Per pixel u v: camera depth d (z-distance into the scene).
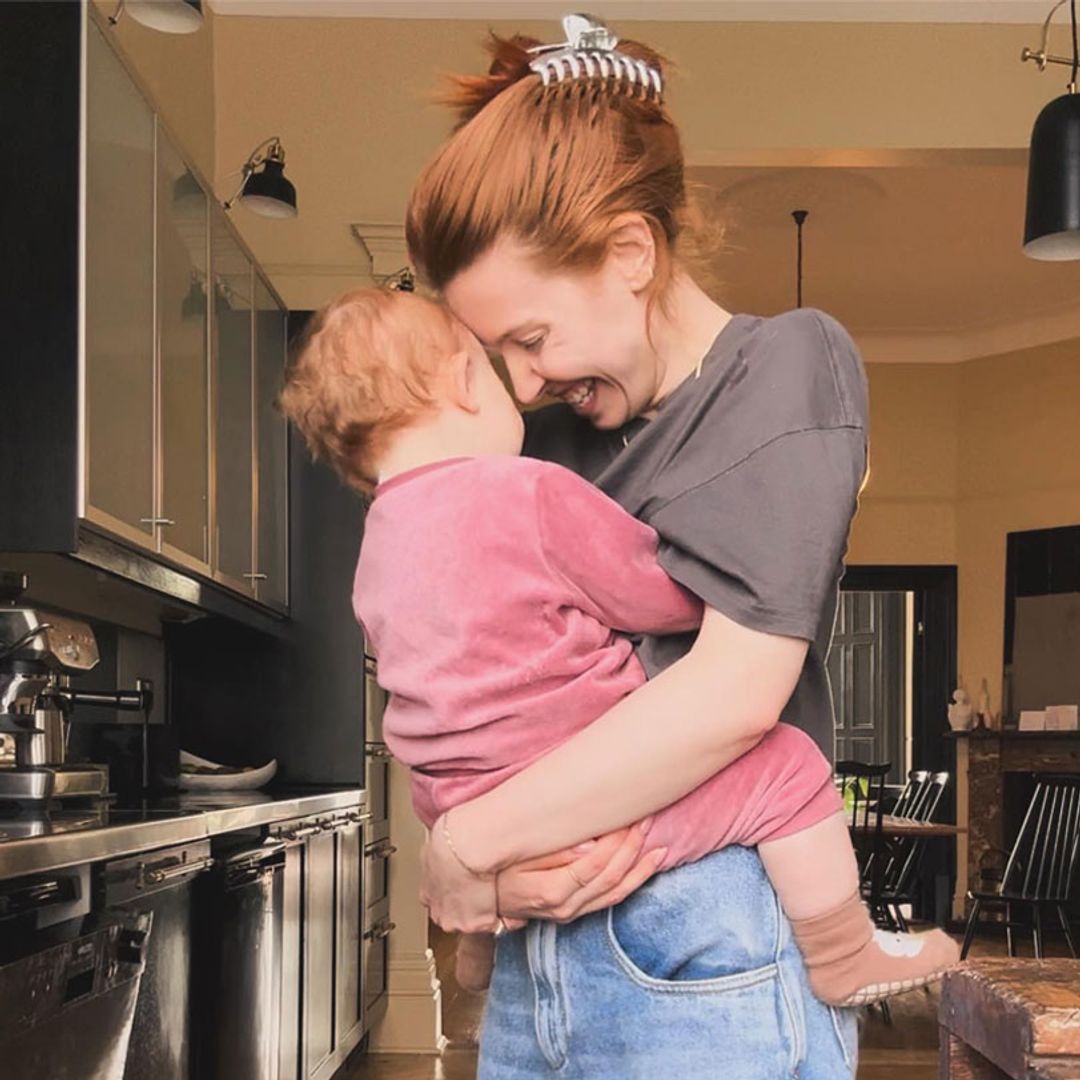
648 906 1.04
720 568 1.00
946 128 4.90
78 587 3.76
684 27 4.91
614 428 1.15
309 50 4.98
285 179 4.23
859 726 10.62
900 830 6.46
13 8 2.50
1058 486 8.48
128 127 2.80
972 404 8.95
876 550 8.99
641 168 1.05
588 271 1.04
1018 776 8.45
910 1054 4.89
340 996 4.15
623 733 0.97
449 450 1.12
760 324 1.09
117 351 2.71
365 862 4.59
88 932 1.99
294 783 4.80
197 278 3.44
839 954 1.05
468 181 1.04
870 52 4.91
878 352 9.06
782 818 1.05
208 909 2.81
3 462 2.47
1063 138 3.53
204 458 3.51
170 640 4.86
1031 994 0.72
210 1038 2.79
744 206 6.77
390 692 1.09
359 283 4.95
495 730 1.03
